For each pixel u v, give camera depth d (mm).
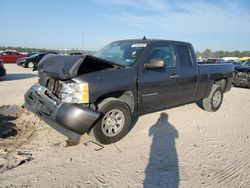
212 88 6266
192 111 6457
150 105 4602
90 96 3555
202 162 3547
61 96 3627
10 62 27984
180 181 3033
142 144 4121
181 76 5105
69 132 3494
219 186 2961
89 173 3141
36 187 2795
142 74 4301
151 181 3012
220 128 5160
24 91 8555
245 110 6934
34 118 5113
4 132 4316
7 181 2873
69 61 3572
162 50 4820
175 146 4090
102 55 4902
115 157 3609
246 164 3545
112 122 3969
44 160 3426
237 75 11156
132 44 4824
